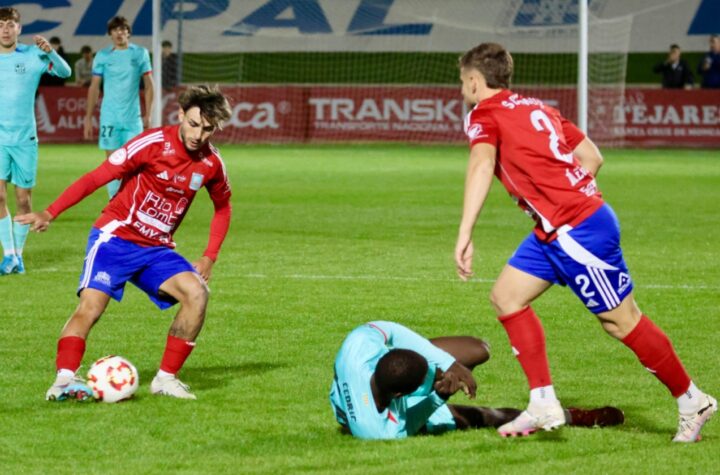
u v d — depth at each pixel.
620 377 19.16
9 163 30.61
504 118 14.95
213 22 100.06
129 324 23.64
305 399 17.69
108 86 44.00
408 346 15.39
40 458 14.59
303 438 15.50
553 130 15.05
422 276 29.91
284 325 23.62
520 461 14.38
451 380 14.72
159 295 18.14
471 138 14.99
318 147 84.69
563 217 14.84
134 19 100.62
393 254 34.06
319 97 88.06
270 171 64.94
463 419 15.95
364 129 88.00
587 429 15.92
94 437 15.56
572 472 13.92
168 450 14.95
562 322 23.92
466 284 28.72
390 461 14.34
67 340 17.66
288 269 31.08
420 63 103.56
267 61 104.38
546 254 15.14
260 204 48.38
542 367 15.20
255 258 33.19
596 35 90.00
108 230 17.97
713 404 15.21
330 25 102.06
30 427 16.05
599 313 15.29
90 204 49.31
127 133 44.25
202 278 18.61
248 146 85.88
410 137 87.44
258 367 19.91
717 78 84.25
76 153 76.69
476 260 32.94
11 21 30.84
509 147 14.91
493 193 54.56
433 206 47.72
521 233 39.28
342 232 39.28
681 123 84.06
